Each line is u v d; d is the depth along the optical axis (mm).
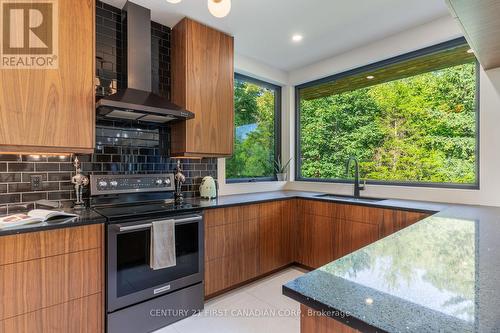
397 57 2932
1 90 1637
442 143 2619
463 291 711
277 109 4051
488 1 1103
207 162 3084
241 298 2447
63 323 1608
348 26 2670
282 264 2998
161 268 1974
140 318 1903
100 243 1751
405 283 764
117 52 2377
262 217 2797
